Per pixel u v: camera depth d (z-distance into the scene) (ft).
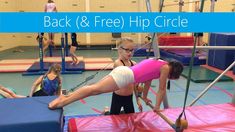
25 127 6.88
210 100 16.58
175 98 17.07
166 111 10.75
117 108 10.96
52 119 7.10
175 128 7.86
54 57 33.58
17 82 21.67
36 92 13.11
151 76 9.18
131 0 45.85
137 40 45.34
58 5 45.01
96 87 8.63
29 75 24.27
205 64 28.99
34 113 7.59
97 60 31.53
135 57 32.99
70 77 23.30
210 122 9.63
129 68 9.07
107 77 8.89
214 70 25.63
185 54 29.35
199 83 21.13
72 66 26.17
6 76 24.03
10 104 8.41
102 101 16.62
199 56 29.55
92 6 45.65
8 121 6.94
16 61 31.07
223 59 25.39
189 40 32.81
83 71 25.77
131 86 10.73
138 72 8.95
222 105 11.60
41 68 24.94
